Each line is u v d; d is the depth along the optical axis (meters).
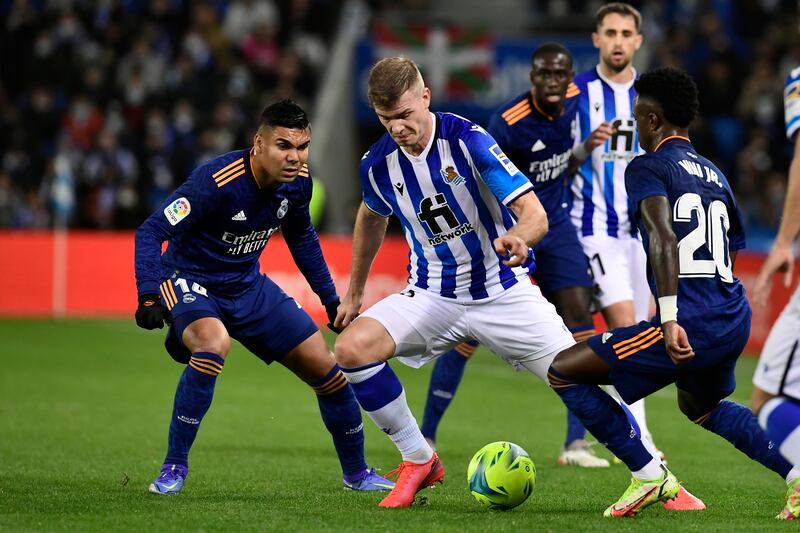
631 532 16.34
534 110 25.30
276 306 20.64
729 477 23.09
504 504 18.36
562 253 25.62
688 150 17.91
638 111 18.23
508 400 36.66
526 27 72.75
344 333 19.05
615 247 26.64
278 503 19.08
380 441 28.58
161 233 19.70
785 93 18.86
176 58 73.75
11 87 73.50
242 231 20.23
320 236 61.44
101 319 60.03
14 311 61.22
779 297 48.44
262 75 73.88
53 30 73.25
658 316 17.47
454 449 27.16
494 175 18.06
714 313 17.11
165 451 25.86
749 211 64.81
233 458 25.06
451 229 19.14
